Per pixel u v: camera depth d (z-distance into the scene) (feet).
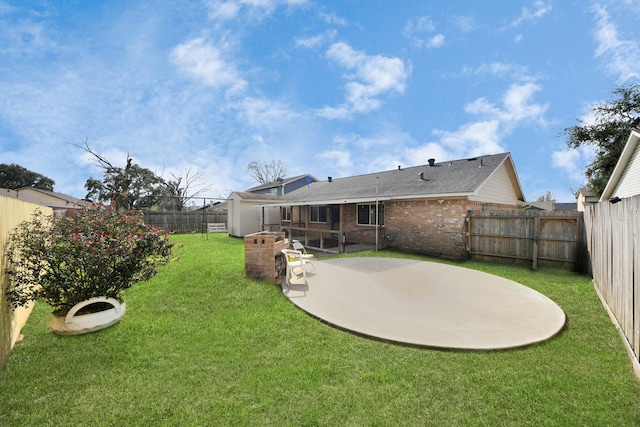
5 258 11.55
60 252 12.50
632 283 11.11
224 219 77.25
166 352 11.29
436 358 10.69
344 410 8.25
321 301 16.75
